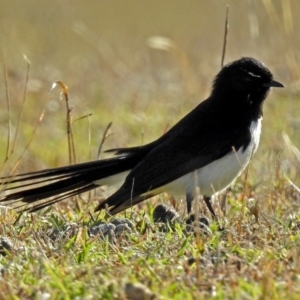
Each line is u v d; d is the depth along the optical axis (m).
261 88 12.86
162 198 13.35
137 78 23.47
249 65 12.91
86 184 12.44
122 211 12.20
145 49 27.20
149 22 33.03
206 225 11.00
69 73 23.77
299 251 9.49
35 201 12.51
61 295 8.32
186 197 12.38
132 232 10.84
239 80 12.82
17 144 18.47
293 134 17.64
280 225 10.89
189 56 24.25
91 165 12.38
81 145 18.73
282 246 9.96
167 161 12.21
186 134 12.42
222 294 8.22
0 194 12.89
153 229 11.10
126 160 12.49
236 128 12.52
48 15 29.92
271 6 18.78
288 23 18.48
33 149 18.33
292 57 18.58
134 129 19.53
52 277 8.77
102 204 11.48
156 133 19.16
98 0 36.31
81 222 11.47
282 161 14.66
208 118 12.65
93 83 23.36
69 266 9.37
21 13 30.53
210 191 12.51
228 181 12.65
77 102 21.53
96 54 26.41
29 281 8.84
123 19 33.25
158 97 22.05
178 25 32.03
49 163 17.30
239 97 12.80
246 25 29.02
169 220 11.42
